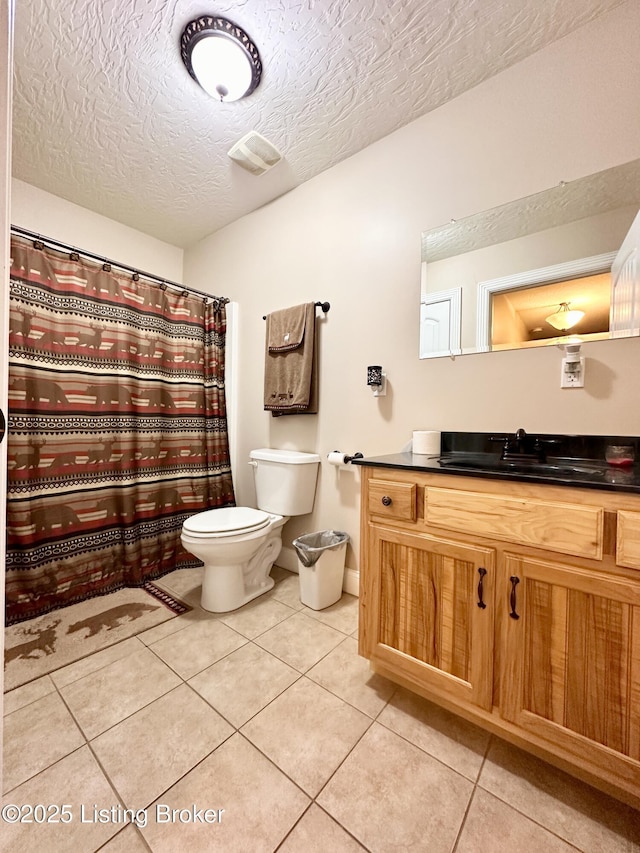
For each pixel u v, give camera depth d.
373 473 1.25
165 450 2.16
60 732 1.07
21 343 1.63
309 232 2.09
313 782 0.94
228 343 2.50
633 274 1.26
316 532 1.98
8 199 0.60
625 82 1.26
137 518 2.01
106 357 1.91
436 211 1.65
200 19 1.27
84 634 1.54
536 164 1.42
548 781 0.94
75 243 2.32
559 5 1.23
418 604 1.14
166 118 1.68
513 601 0.97
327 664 1.37
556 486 0.90
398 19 1.27
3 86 0.59
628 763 0.82
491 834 0.83
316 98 1.58
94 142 1.82
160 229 2.62
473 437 1.53
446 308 1.63
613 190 1.29
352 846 0.80
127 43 1.35
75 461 1.79
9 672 1.31
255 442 2.40
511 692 0.97
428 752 1.02
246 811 0.87
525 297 1.45
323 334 2.03
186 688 1.25
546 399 1.40
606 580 0.85
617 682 0.84
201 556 1.68
